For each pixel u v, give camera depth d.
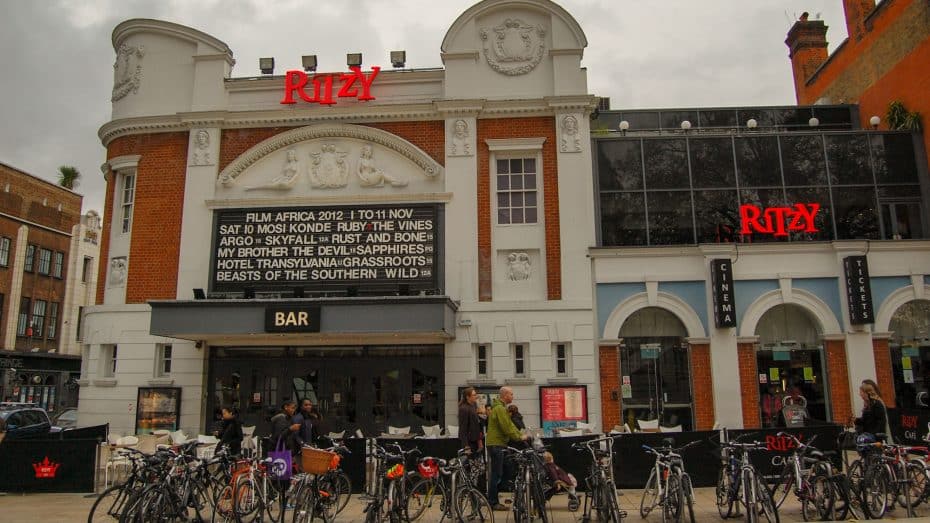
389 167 17.42
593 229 16.94
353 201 17.16
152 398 16.59
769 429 11.30
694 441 11.33
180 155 17.92
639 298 16.55
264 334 15.34
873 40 20.17
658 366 16.55
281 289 16.75
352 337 16.28
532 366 16.19
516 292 16.67
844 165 17.64
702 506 10.55
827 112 20.97
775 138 17.72
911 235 17.38
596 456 9.98
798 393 16.34
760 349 16.59
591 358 16.14
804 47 25.55
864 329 16.19
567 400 15.87
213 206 17.31
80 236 46.97
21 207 42.06
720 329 16.22
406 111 17.48
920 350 16.44
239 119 17.77
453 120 17.41
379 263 16.69
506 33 17.94
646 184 17.50
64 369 44.28
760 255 16.64
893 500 9.48
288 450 10.59
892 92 19.23
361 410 16.38
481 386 16.06
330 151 17.56
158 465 9.23
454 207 16.95
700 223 17.28
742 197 17.41
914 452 12.59
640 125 20.72
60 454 12.07
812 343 16.59
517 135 17.39
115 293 17.59
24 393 40.81
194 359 16.80
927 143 17.61
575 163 17.08
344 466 11.64
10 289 40.75
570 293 16.48
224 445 10.74
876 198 17.45
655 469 9.78
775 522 8.65
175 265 17.28
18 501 11.28
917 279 16.47
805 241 16.62
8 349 40.09
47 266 44.16
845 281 16.38
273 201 17.19
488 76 17.73
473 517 9.20
